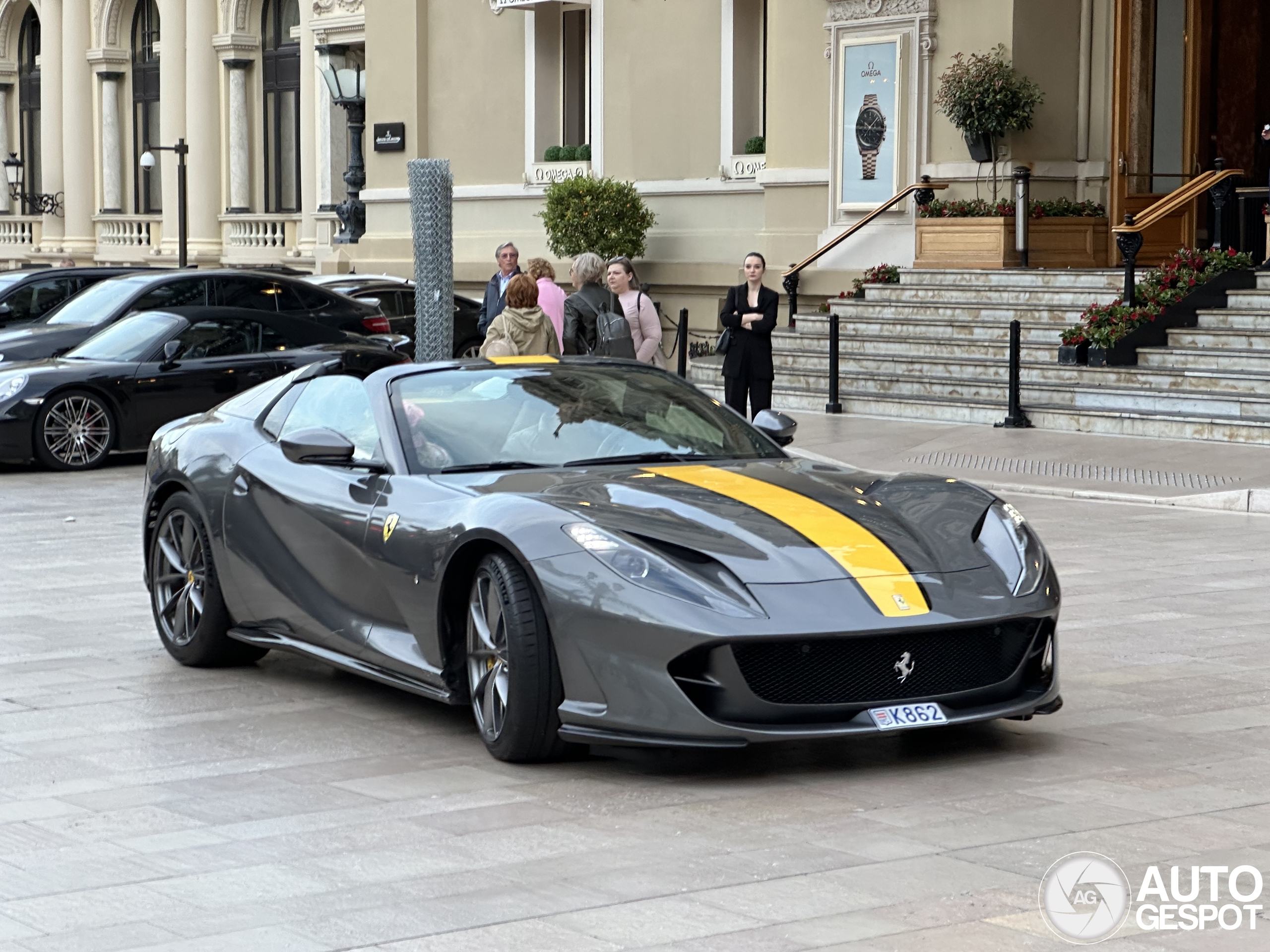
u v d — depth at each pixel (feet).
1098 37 65.62
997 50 64.75
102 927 13.85
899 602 17.61
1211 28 67.05
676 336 81.00
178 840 16.24
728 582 17.53
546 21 87.97
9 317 63.21
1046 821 16.58
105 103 134.00
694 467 21.01
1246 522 37.91
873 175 69.46
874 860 15.35
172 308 52.80
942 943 13.21
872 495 20.35
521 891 14.60
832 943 13.21
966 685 18.34
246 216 119.03
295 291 57.31
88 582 31.58
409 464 20.99
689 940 13.33
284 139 120.57
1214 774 18.33
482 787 17.99
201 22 121.39
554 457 21.27
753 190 77.46
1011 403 54.54
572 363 23.62
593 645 17.69
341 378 23.36
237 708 21.83
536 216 83.66
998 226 63.36
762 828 16.39
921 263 65.98
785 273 72.79
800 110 73.00
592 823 16.65
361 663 21.22
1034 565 19.01
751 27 78.43
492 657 19.01
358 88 95.76
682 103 80.69
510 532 18.44
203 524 23.86
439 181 49.32
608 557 17.83
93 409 49.93
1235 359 52.37
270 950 13.25
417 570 19.77
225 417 24.91
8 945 13.47
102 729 20.72
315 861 15.55
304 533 21.94
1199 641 25.63
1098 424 52.75
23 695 22.61
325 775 18.54
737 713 17.31
